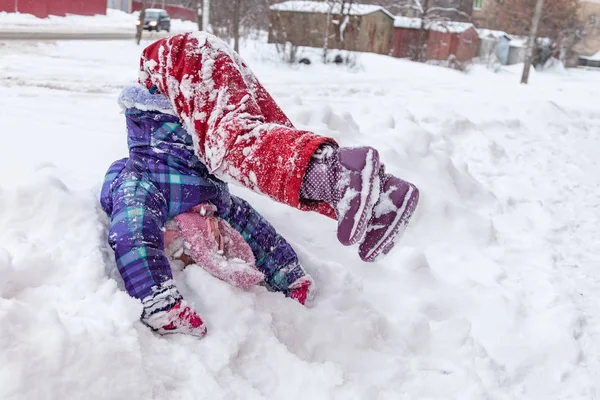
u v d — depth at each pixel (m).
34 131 3.47
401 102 7.96
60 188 1.90
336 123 3.69
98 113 4.65
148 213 1.75
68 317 1.45
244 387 1.54
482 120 6.06
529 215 3.72
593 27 33.56
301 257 2.23
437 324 2.21
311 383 1.61
